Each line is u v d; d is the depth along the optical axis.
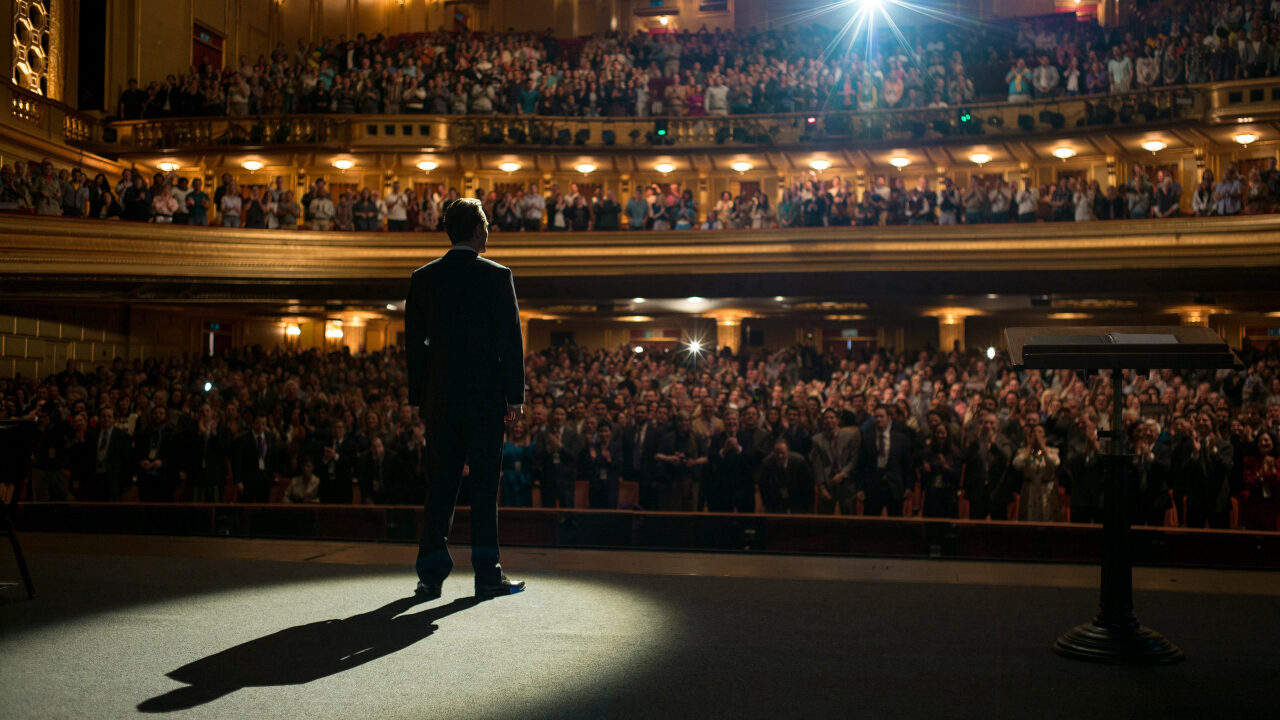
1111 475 3.34
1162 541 5.29
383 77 22.55
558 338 26.73
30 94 20.28
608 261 19.92
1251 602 4.08
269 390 14.49
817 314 24.34
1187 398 11.88
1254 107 18.27
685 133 22.19
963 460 9.40
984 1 29.09
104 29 22.94
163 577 4.42
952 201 19.11
